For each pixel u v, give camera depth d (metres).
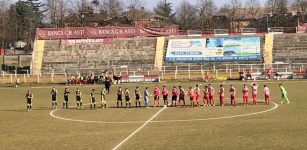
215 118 35.47
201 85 63.28
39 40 84.75
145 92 44.19
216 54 78.88
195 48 80.00
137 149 24.48
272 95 51.34
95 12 150.12
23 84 71.94
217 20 157.38
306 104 42.25
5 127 34.12
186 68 77.06
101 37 84.12
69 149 25.03
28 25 157.25
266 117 35.00
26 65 99.19
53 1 137.25
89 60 80.94
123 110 42.44
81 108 45.03
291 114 36.06
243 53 78.62
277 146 24.08
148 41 83.12
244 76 69.44
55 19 137.00
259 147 23.98
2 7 145.75
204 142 25.81
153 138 27.61
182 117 36.62
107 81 58.62
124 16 139.75
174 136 28.08
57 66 80.31
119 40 83.69
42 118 38.56
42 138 28.88
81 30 84.06
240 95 53.00
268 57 77.62
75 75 74.06
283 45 79.69
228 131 29.27
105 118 37.41
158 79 70.94
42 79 74.94
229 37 80.88
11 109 45.59
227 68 75.81
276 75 69.50
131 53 81.31
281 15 139.00
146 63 79.00
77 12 144.75
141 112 40.53
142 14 151.00
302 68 73.19
